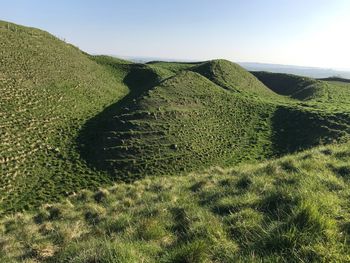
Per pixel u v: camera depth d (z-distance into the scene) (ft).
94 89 252.21
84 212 44.68
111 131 169.17
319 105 222.48
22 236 38.63
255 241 19.24
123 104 222.89
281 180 31.48
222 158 151.33
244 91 289.53
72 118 188.55
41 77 229.66
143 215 30.55
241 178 35.60
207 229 22.00
